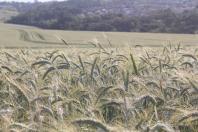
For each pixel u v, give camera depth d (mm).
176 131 4180
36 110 4871
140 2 155000
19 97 5824
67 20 135250
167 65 7207
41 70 7473
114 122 4809
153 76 6488
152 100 4910
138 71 6570
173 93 5781
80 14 138875
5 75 6363
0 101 5930
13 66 7922
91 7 155875
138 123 4277
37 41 69000
